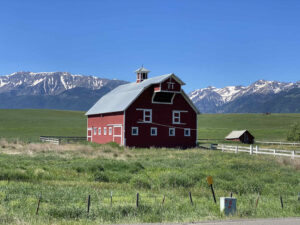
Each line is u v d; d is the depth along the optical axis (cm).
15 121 12138
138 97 5694
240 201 1864
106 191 1939
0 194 1683
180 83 5756
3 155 3588
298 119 14325
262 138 9406
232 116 16025
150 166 3058
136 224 1276
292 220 1399
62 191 1845
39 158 3403
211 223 1309
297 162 3453
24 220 1258
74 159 3444
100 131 6500
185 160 3584
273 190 2327
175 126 5888
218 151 4856
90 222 1296
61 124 11975
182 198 1852
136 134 5641
